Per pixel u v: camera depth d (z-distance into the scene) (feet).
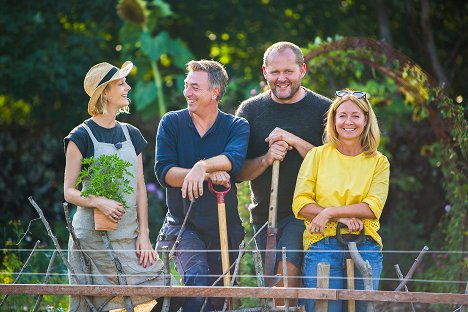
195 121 26.96
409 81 37.81
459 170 36.32
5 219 49.55
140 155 25.66
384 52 37.29
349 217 25.03
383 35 61.57
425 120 53.11
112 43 60.85
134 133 25.62
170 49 56.13
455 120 35.01
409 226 50.34
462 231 36.01
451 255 36.45
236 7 62.49
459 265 35.37
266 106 27.78
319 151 25.98
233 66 63.36
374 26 64.49
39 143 55.01
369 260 25.22
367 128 25.63
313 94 27.89
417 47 62.28
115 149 24.90
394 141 53.72
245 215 34.96
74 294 23.36
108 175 23.95
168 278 23.99
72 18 60.03
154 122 58.03
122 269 24.02
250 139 27.84
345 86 45.37
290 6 63.46
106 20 59.36
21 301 33.47
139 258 24.88
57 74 56.08
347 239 25.16
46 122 56.59
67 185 24.39
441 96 35.65
